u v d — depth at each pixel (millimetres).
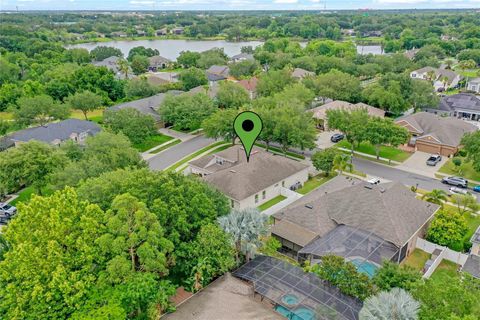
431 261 33812
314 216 37500
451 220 36281
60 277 22953
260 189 45531
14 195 48969
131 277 24781
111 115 66438
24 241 24141
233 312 26141
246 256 32094
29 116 71188
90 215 25922
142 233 25672
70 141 50656
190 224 30141
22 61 116812
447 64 133250
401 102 78250
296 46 156125
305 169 52125
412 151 62469
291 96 77125
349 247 33000
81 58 138000
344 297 27203
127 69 119188
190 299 27734
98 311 23016
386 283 26656
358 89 88250
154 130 66125
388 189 39406
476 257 32562
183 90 101875
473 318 18938
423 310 21219
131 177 31469
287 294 27719
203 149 64188
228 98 78812
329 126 62875
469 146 52125
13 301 23094
